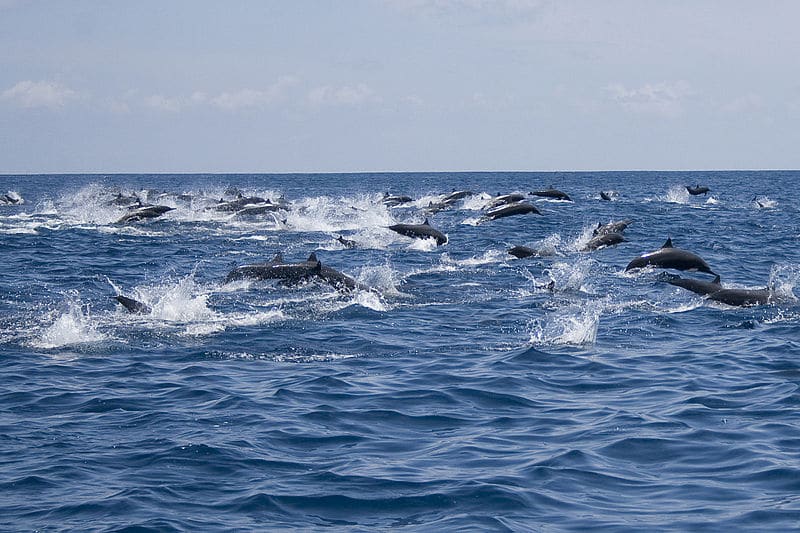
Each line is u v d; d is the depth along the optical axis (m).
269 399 15.02
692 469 11.45
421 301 24.88
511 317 22.56
